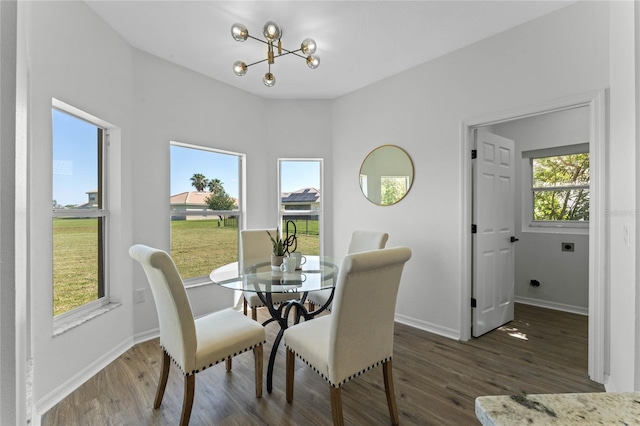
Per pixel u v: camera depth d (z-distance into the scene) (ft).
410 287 9.73
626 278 4.82
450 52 8.69
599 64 6.25
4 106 1.59
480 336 8.71
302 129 12.25
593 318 6.36
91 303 7.28
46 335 5.71
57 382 5.92
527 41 7.25
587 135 10.21
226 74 10.08
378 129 10.66
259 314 10.69
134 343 8.31
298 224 12.51
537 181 11.76
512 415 1.68
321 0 6.47
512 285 9.91
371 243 9.08
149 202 8.74
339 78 10.40
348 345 4.66
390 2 6.55
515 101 7.46
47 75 5.81
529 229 11.72
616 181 5.55
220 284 6.34
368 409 5.52
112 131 7.88
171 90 9.25
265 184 12.10
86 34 6.73
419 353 7.68
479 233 8.68
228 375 6.69
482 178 8.79
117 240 7.88
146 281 8.64
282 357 7.57
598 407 1.73
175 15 7.02
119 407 5.59
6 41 1.59
